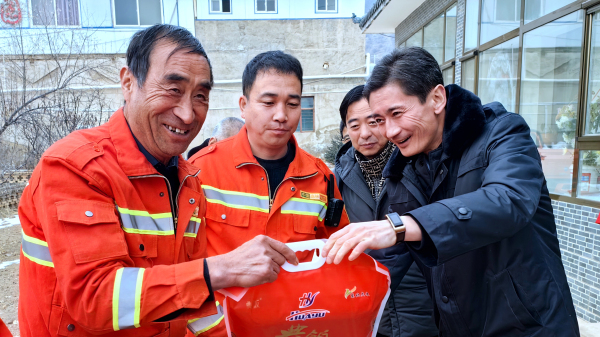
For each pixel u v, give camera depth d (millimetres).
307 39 14891
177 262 1162
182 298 882
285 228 1614
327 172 1810
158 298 874
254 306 1059
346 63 15102
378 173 2078
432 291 1465
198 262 924
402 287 1898
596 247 3154
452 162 1364
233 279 928
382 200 1942
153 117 1043
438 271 1381
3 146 8680
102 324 871
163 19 13625
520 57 4230
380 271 1157
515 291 1212
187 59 1022
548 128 3836
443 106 1340
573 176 3447
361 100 1967
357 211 2088
